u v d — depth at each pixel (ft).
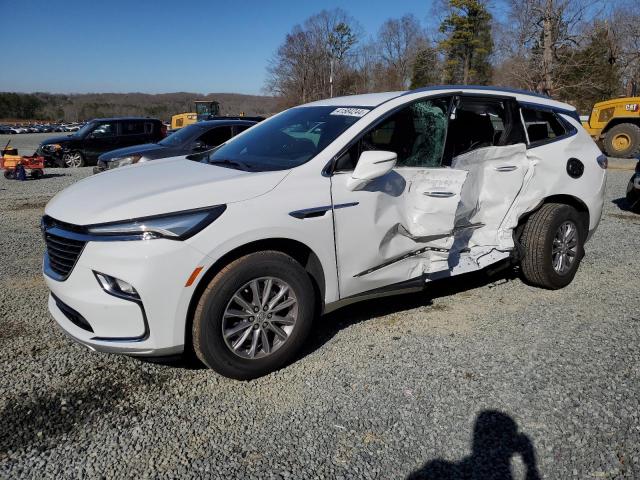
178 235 9.00
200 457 8.11
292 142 12.03
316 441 8.50
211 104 118.21
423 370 10.68
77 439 8.48
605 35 103.14
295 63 174.19
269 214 9.82
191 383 10.18
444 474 7.82
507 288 15.43
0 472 7.70
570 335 12.32
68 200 10.30
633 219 25.79
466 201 12.80
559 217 14.51
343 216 10.76
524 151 13.84
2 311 13.33
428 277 12.55
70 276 9.35
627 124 53.78
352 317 13.24
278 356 10.35
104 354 11.19
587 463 8.07
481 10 136.26
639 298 14.73
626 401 9.63
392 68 176.24
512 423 8.99
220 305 9.49
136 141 54.39
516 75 92.32
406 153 12.05
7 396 9.57
